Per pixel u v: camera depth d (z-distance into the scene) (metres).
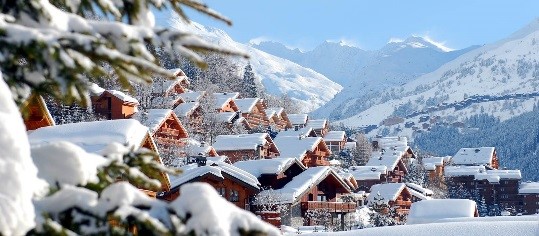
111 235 4.14
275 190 52.03
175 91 86.06
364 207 70.62
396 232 25.86
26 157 3.83
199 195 4.18
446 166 143.75
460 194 119.19
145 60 4.25
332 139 114.69
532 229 24.39
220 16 4.89
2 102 3.93
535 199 126.62
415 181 108.88
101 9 4.81
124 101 59.09
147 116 59.69
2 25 4.11
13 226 3.58
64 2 4.86
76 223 4.16
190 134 75.31
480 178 127.56
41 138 17.94
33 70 4.42
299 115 121.44
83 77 4.34
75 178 4.51
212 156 61.84
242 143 72.62
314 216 54.06
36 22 4.43
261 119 104.06
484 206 118.31
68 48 4.17
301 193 51.91
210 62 121.50
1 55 4.18
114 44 4.36
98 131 22.61
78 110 50.69
